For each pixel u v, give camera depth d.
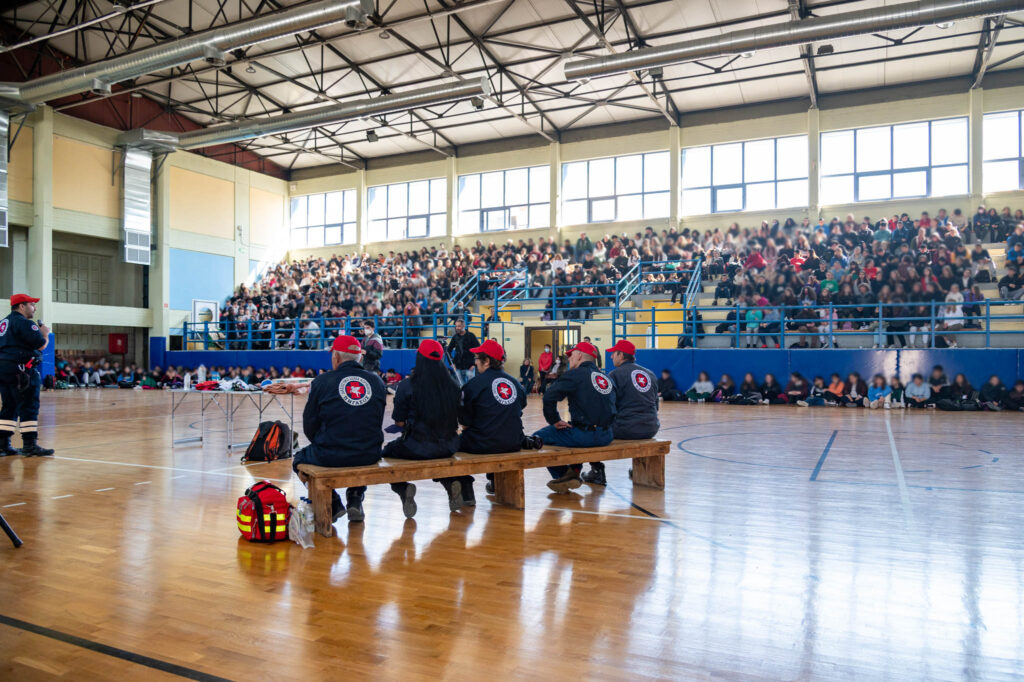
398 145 32.62
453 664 2.99
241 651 3.13
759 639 3.25
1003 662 3.00
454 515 5.80
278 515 4.94
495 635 3.30
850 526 5.36
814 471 7.92
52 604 3.73
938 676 2.88
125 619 3.52
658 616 3.54
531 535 5.14
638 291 24.06
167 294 30.11
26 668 2.96
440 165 32.81
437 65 23.44
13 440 10.92
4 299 26.00
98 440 10.98
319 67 25.27
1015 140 23.30
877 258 20.56
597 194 29.81
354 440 5.25
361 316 26.70
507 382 6.11
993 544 4.84
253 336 29.19
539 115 28.42
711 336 20.91
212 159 32.25
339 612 3.61
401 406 5.71
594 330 23.97
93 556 4.63
